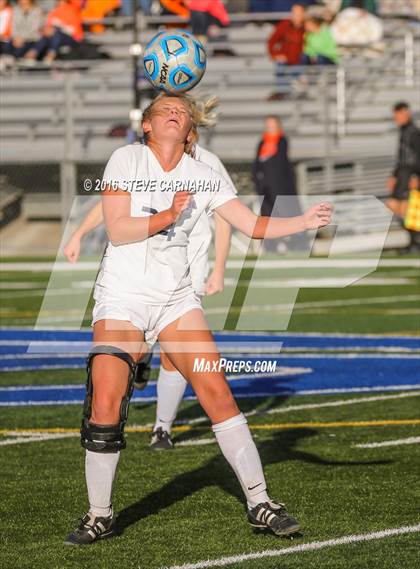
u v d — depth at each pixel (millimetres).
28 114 71500
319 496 16812
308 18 70750
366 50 75000
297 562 13766
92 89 71875
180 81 15641
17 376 28000
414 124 65438
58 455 19641
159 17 73500
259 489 14398
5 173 67188
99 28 76062
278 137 57844
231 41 76500
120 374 14016
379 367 28938
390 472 18203
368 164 66000
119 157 14039
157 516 15859
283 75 70688
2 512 16125
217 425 14320
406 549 14266
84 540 14531
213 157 17578
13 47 71250
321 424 22078
